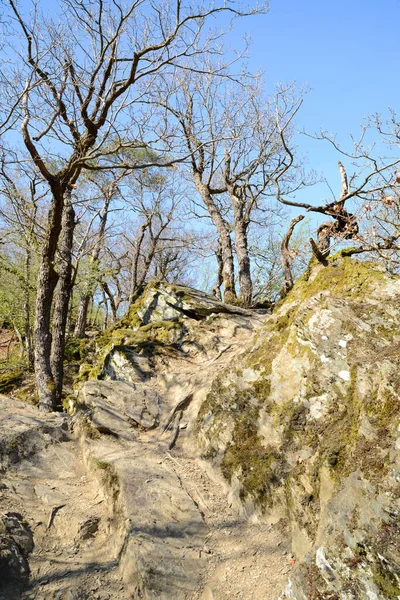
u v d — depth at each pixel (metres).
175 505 5.22
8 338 21.20
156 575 4.34
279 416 5.63
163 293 11.98
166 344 9.87
